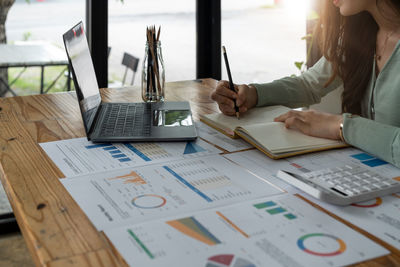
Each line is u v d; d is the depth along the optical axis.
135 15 2.89
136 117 1.32
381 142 1.02
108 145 1.14
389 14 1.43
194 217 0.77
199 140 1.18
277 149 1.05
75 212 0.80
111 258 0.66
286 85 1.54
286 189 0.88
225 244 0.69
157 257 0.66
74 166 1.00
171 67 3.09
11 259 2.03
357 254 0.67
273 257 0.66
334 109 2.14
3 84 2.67
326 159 1.04
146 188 0.89
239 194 0.86
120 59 2.91
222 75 3.22
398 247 0.69
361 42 1.52
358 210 0.80
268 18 3.10
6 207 2.26
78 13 2.76
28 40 2.68
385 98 1.41
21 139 1.19
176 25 3.04
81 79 1.23
